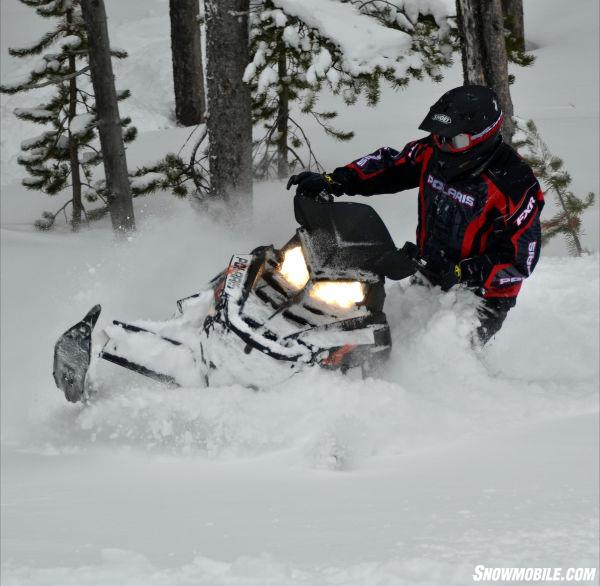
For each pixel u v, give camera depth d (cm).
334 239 1567
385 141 6241
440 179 1653
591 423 1451
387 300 1752
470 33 3491
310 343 1452
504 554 686
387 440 1370
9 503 1036
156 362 1475
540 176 3641
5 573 647
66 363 1419
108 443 1388
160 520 888
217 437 1348
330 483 1118
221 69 4212
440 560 675
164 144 7006
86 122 5512
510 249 1620
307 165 5653
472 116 1535
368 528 812
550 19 10356
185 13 8069
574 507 856
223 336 1458
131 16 12212
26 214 6125
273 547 748
